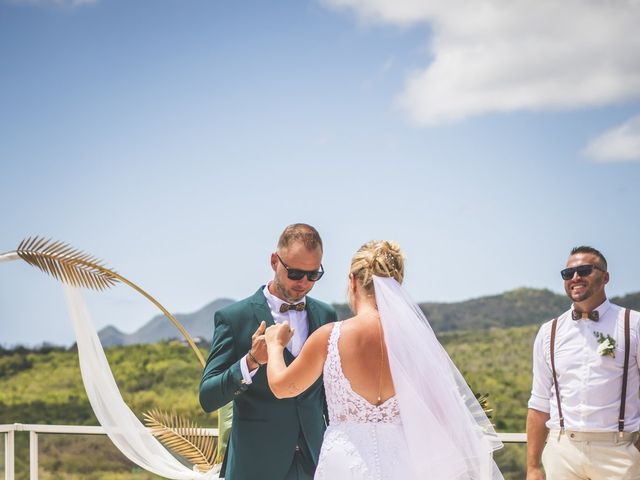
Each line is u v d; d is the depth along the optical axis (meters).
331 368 3.24
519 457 5.09
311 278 3.83
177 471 4.99
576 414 4.48
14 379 27.34
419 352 3.23
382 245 3.41
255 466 3.80
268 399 3.83
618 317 4.49
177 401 26.70
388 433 3.20
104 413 4.93
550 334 4.67
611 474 4.40
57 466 5.80
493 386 30.36
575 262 4.54
